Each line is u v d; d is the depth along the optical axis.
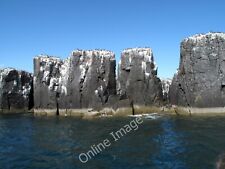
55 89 78.69
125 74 75.75
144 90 73.69
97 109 72.69
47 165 30.50
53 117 74.88
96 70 75.19
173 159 31.11
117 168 28.78
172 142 39.34
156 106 73.25
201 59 69.19
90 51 76.50
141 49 75.19
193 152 33.44
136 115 71.19
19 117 76.25
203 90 68.69
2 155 34.91
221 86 68.25
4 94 85.25
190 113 69.31
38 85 80.31
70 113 76.12
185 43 71.44
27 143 42.19
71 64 76.88
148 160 31.16
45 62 80.44
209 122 55.97
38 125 61.69
